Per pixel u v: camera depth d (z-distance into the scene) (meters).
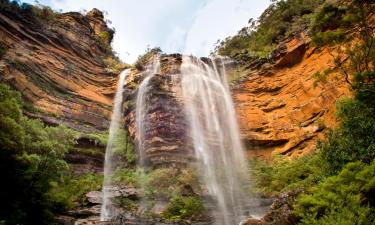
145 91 27.89
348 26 16.98
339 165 12.91
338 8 17.52
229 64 33.25
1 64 24.19
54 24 32.69
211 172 23.09
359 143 12.92
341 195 10.29
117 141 26.53
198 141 25.22
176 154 23.11
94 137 25.20
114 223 16.36
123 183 21.66
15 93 16.56
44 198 15.09
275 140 25.30
